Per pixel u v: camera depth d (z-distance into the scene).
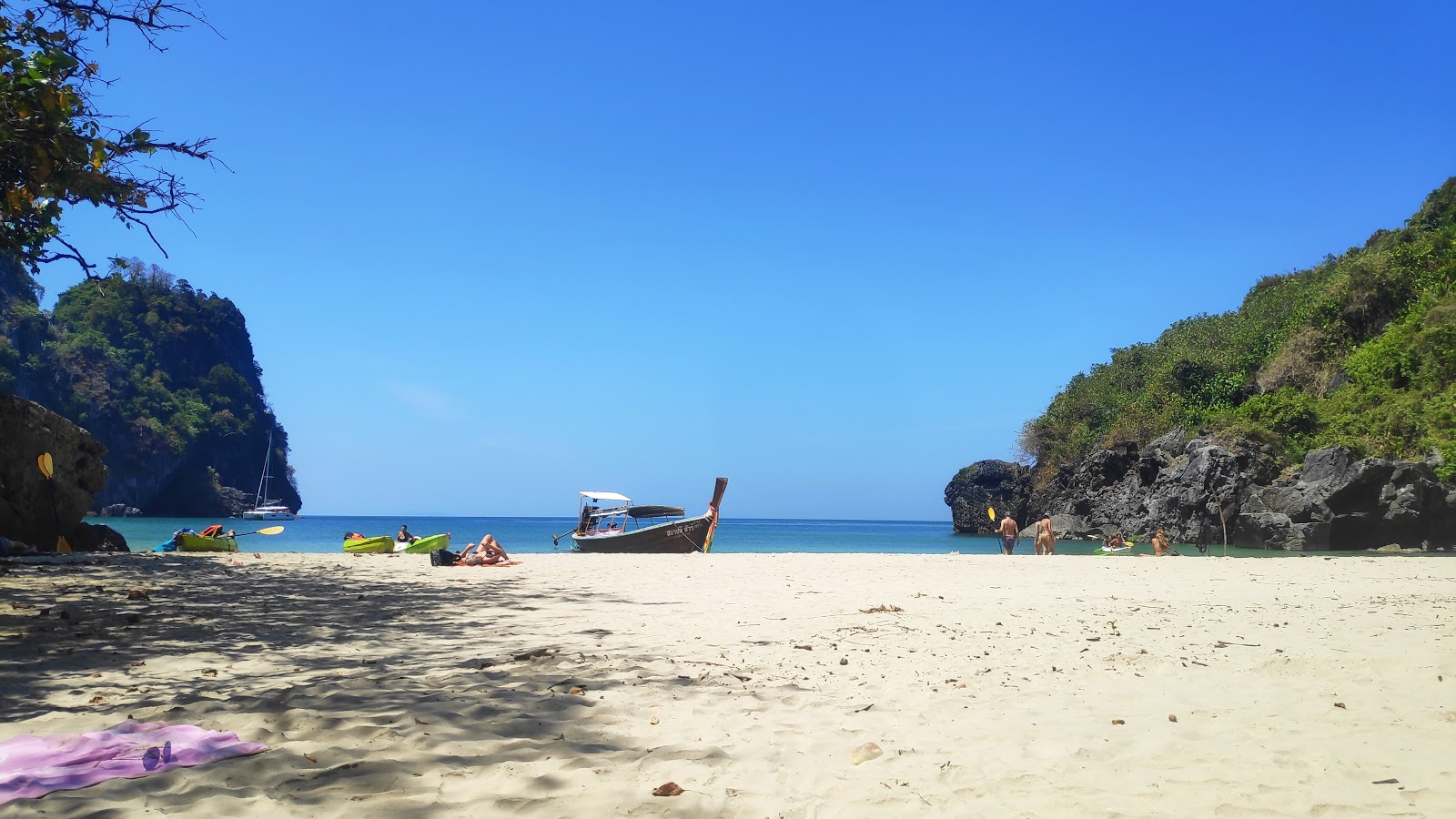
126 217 9.20
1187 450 45.84
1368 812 3.87
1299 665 7.14
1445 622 9.88
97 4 8.74
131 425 109.69
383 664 7.00
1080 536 53.41
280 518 132.38
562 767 4.35
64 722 4.94
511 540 70.94
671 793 4.00
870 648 8.06
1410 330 43.59
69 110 7.93
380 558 23.11
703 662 7.22
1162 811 3.90
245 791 3.86
